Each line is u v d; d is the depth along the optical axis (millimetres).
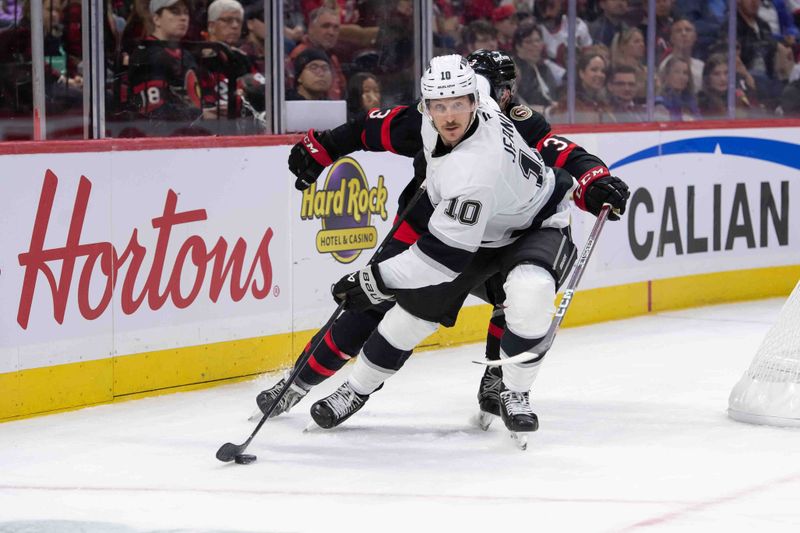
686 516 5805
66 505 6137
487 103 7129
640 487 6367
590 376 9734
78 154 8562
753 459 6988
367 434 7719
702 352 10805
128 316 8953
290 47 10773
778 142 14234
